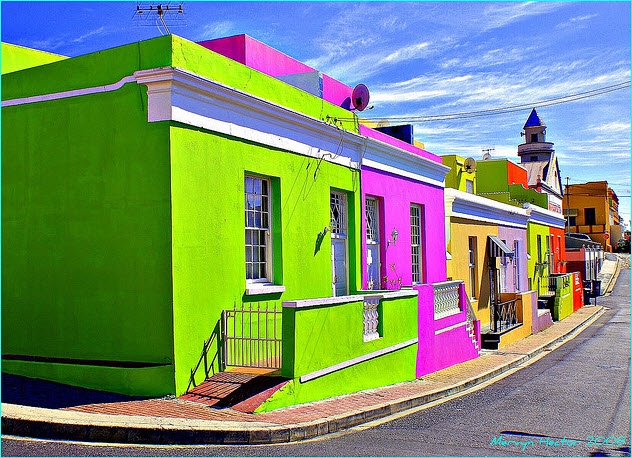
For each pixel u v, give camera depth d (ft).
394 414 36.22
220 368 34.42
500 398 43.16
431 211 64.85
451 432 31.48
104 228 33.58
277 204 40.34
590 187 262.26
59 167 35.06
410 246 59.47
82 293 34.06
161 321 31.86
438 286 58.03
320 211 45.01
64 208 34.83
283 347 33.32
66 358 34.32
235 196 36.22
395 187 57.00
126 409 28.81
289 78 50.44
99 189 33.83
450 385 46.91
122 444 25.32
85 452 23.66
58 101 35.29
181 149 32.53
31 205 35.76
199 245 33.45
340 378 38.01
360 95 53.31
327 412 32.42
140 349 32.37
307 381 34.32
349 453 25.93
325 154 45.88
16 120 36.50
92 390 31.94
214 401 30.83
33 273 35.53
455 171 88.33
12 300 36.01
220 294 34.73
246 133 37.27
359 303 40.70
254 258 39.11
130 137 33.01
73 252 34.45
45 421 26.03
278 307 39.58
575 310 129.39
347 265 49.70
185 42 33.14
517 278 100.17
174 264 31.81
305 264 42.80
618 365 61.31
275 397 31.48
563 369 58.90
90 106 34.32
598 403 41.16
